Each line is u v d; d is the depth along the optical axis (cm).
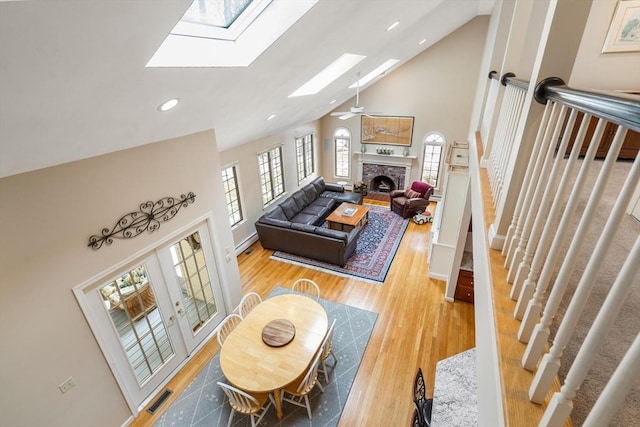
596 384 102
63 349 259
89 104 178
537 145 136
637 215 202
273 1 207
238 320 427
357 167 937
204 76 221
